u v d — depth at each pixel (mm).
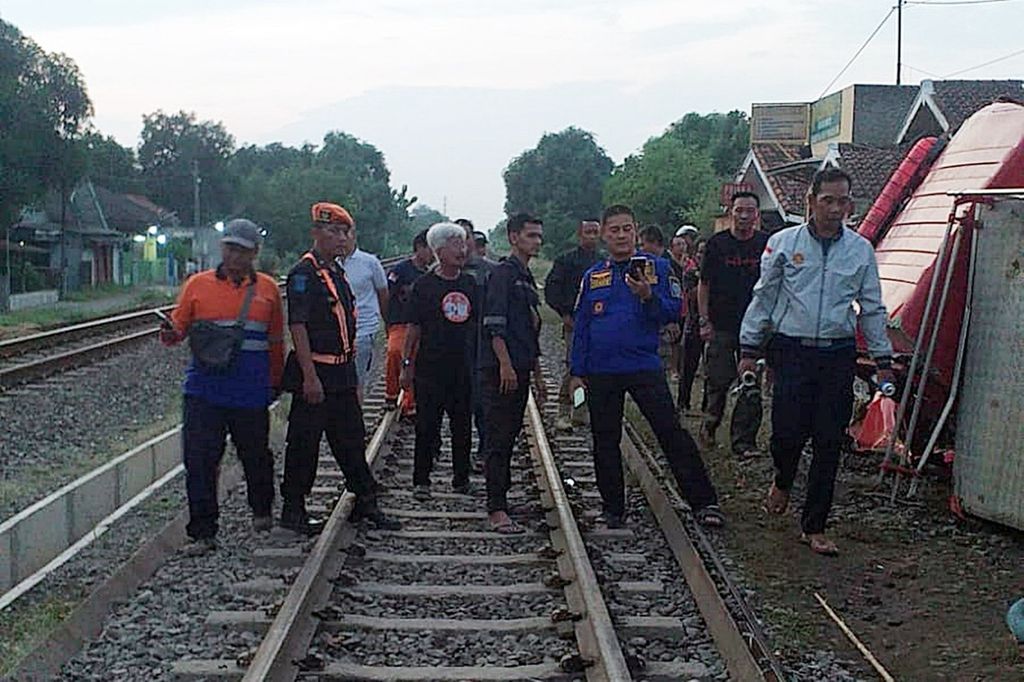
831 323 6715
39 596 6316
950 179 8711
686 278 11828
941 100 20703
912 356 7668
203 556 6922
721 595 6152
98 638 5535
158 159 91812
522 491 8875
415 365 8453
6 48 40094
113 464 8289
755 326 6938
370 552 7055
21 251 45594
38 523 6781
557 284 10648
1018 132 8195
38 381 15250
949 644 5594
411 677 4980
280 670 4848
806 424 6930
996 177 8102
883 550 7152
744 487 8859
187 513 7867
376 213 106438
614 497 7688
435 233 8312
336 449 7492
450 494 8766
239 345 6926
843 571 6738
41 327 26516
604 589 6250
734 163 55156
